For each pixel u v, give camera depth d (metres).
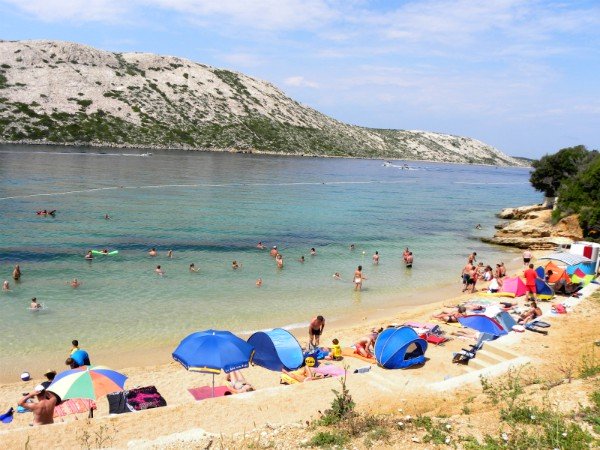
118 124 160.00
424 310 27.48
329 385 14.95
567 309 22.64
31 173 80.50
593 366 14.70
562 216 50.75
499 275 34.91
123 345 21.55
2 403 16.00
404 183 121.62
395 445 9.53
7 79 159.62
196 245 42.03
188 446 9.91
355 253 43.16
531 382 13.93
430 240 51.25
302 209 65.94
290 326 24.84
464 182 143.25
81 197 61.69
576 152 64.62
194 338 15.23
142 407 14.62
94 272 32.69
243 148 176.25
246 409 12.75
